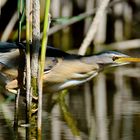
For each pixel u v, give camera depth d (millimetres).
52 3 16391
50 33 14906
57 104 10250
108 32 18000
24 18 9289
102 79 12906
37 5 7887
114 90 11711
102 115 9195
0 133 8070
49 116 9211
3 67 8875
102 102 10375
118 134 7898
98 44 16719
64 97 10969
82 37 17922
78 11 17547
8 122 8727
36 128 8094
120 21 17766
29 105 8062
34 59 7977
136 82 12508
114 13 17734
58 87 9211
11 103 10352
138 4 18359
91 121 8773
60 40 17516
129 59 9922
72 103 10320
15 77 8789
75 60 9336
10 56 8898
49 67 9039
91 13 15234
